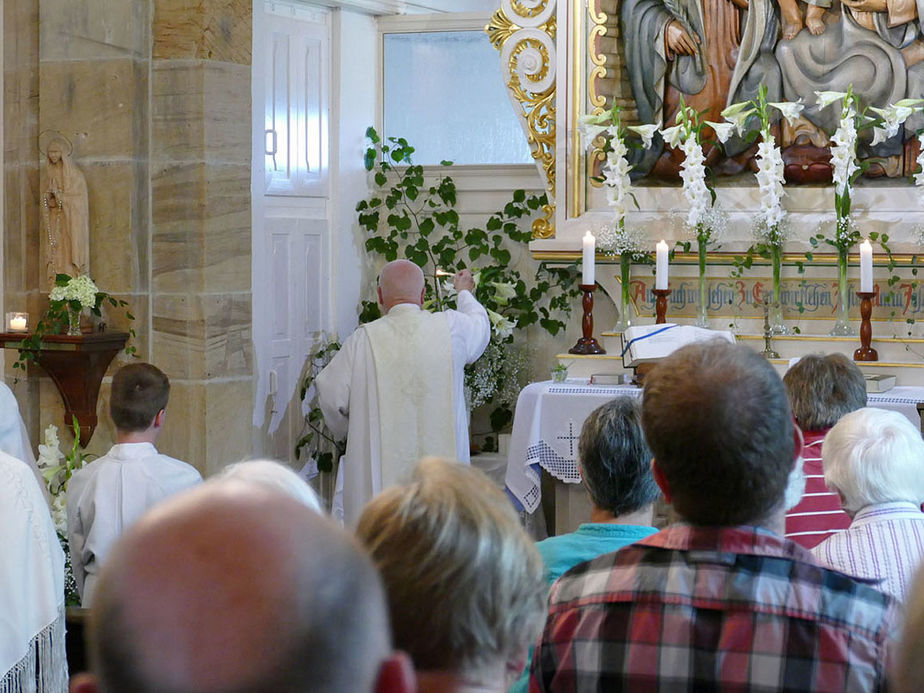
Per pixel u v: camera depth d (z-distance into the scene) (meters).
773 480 2.05
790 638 1.96
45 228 7.15
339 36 8.47
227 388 7.22
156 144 7.10
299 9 8.23
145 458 4.62
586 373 7.33
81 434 7.07
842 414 3.70
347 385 6.64
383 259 8.89
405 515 1.64
